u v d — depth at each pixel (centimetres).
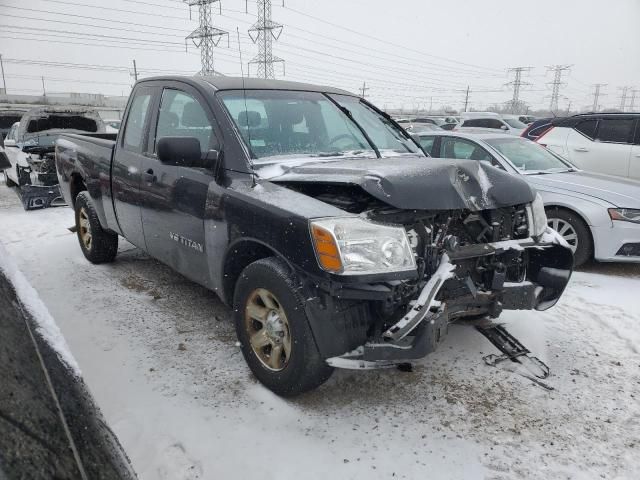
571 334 378
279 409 282
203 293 454
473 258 294
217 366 327
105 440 135
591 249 537
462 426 269
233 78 384
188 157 313
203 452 248
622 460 245
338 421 272
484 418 276
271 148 338
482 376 317
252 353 302
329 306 254
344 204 274
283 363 286
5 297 139
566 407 287
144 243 424
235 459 243
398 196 256
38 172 890
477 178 293
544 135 902
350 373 320
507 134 695
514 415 279
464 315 295
